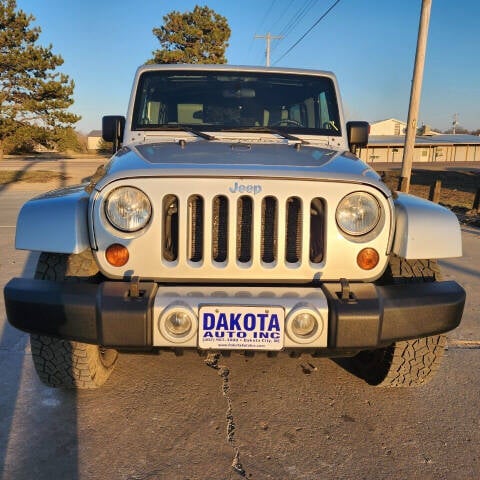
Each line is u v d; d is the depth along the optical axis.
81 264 2.50
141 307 2.21
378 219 2.42
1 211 11.10
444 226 2.50
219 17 40.22
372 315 2.25
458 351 3.56
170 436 2.52
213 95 3.69
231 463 2.32
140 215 2.35
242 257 2.44
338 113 3.73
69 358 2.69
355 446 2.46
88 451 2.38
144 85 3.71
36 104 33.06
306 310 2.23
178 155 2.71
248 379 3.13
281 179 2.36
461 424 2.66
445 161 62.50
